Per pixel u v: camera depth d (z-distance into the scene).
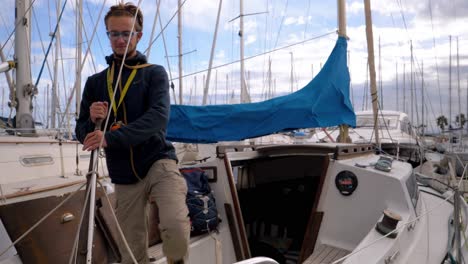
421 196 4.70
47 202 2.49
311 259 3.08
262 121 4.31
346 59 4.80
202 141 4.46
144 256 2.24
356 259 2.52
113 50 2.12
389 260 2.61
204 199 3.42
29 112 6.13
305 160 4.72
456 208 3.14
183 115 4.40
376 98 5.53
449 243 3.43
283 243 4.21
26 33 6.06
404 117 11.26
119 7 2.07
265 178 4.79
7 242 2.22
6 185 4.75
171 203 2.03
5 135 6.06
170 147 2.18
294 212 4.41
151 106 2.00
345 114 4.61
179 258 2.09
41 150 5.85
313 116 4.28
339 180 3.37
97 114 1.79
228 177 3.64
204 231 3.38
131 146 1.90
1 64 5.86
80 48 4.62
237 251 3.55
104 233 2.79
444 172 6.92
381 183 3.24
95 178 1.63
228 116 4.36
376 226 2.90
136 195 2.15
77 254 1.72
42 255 2.30
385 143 9.16
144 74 2.08
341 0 4.89
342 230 3.32
